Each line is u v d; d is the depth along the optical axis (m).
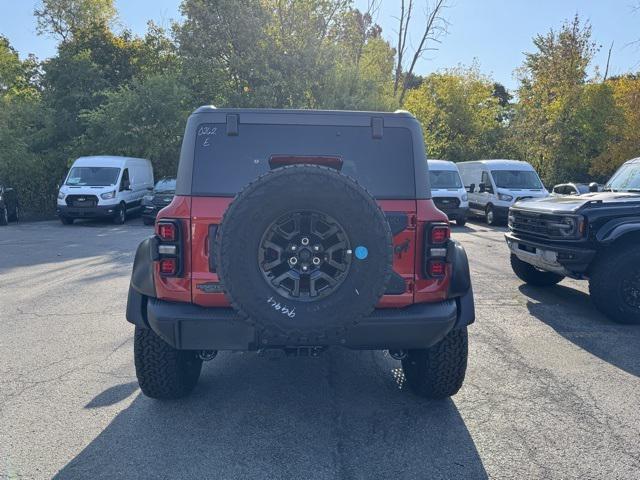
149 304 3.98
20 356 5.67
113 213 19.86
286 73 25.77
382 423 4.22
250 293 3.41
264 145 4.09
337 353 5.92
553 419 4.29
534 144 32.72
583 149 30.80
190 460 3.66
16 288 8.89
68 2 40.31
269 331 3.44
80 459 3.66
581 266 7.02
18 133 25.81
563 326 6.83
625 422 4.24
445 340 4.35
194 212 3.90
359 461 3.66
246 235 3.39
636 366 5.44
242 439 3.96
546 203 7.91
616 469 3.56
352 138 4.14
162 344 4.31
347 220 3.42
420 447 3.85
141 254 4.23
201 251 3.90
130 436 3.99
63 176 25.73
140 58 31.11
